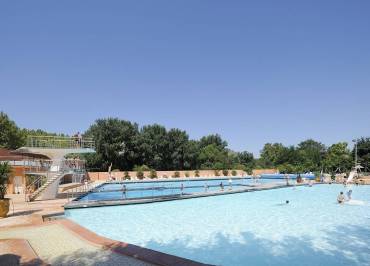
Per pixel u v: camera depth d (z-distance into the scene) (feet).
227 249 38.93
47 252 29.22
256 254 37.04
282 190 112.16
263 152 305.73
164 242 41.93
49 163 97.09
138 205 71.72
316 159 234.99
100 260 26.55
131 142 180.65
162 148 194.80
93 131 175.32
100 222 53.83
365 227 50.60
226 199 86.17
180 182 146.72
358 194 101.14
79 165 119.44
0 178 51.03
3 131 159.94
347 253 37.14
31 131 216.13
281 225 52.11
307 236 44.88
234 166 203.21
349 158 186.60
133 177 152.76
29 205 63.67
